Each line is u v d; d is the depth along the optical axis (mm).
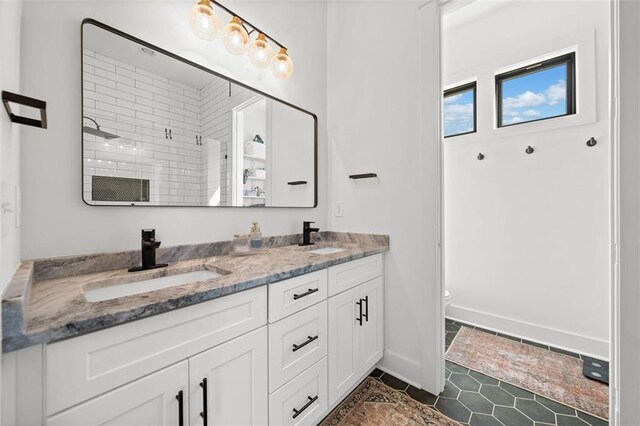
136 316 668
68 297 753
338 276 1386
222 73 1500
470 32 2467
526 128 2191
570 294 2027
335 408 1436
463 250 2535
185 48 1346
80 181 1040
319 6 2115
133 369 684
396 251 1751
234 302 905
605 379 1629
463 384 1628
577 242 2002
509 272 2293
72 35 1028
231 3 1556
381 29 1836
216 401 855
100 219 1085
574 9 1990
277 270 1070
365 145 1918
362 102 1937
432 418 1357
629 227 683
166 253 1252
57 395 579
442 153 1600
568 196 2035
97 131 1081
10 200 694
